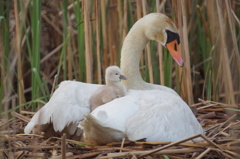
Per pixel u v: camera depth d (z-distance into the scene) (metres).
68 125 8.41
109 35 14.44
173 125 8.22
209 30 13.91
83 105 8.61
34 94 11.91
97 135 7.98
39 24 11.83
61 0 14.04
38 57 11.86
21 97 12.06
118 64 13.26
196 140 8.47
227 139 8.59
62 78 14.62
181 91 12.30
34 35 11.80
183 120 8.42
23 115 11.38
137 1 12.20
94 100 8.69
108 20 14.42
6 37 11.74
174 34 10.45
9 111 10.76
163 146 7.80
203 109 11.01
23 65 14.12
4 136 8.96
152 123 8.05
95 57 13.38
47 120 8.33
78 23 12.28
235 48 11.28
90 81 11.48
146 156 7.88
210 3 13.28
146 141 8.04
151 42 12.49
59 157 7.91
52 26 14.68
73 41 14.45
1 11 11.73
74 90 8.73
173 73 14.96
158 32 10.52
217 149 7.94
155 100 8.40
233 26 11.28
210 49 14.00
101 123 7.63
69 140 8.52
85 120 7.64
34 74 11.84
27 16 13.66
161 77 11.94
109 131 7.85
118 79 9.17
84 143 8.41
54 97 8.67
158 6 11.53
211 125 10.19
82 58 12.44
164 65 12.34
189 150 7.99
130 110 8.16
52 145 8.57
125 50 10.70
